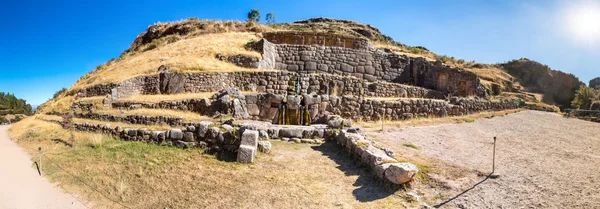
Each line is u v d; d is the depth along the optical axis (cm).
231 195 655
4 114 4378
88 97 2341
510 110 2411
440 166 801
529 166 815
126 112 1666
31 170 916
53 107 2447
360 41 3039
